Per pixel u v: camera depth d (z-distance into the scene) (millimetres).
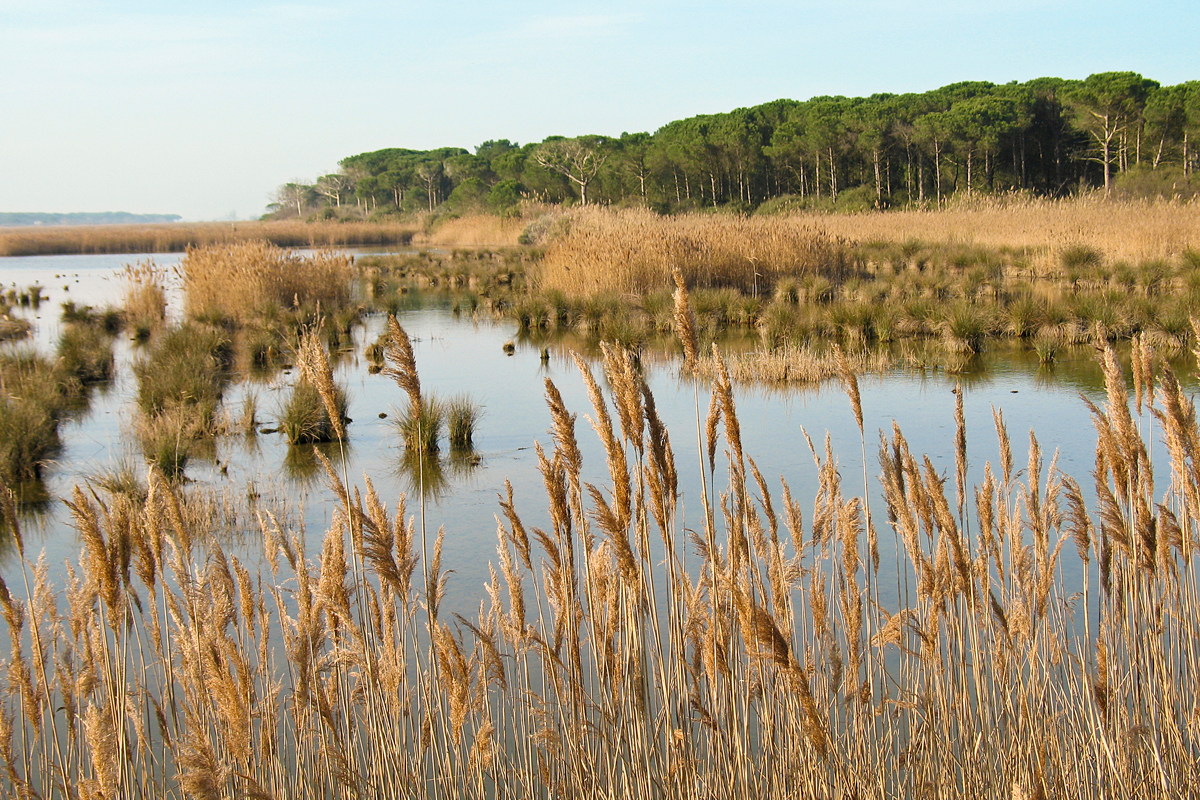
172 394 12758
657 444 3254
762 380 14133
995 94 66125
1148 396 3865
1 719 3092
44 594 3510
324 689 3434
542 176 74875
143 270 26094
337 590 3238
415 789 3527
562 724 3609
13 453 9906
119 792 3193
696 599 3365
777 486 8516
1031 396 12422
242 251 25438
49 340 19672
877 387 13445
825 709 3492
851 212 50062
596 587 3496
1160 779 3463
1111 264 22609
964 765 3582
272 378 15609
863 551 6492
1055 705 4129
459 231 61844
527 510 8461
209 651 2887
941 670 3736
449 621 5949
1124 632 4027
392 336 3057
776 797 3443
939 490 3533
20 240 63250
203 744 2660
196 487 9109
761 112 75125
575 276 24922
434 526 8070
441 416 11719
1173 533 3684
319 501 8859
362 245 68000
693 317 3096
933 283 22281
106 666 3230
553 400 3152
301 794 3590
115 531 3248
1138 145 52031
